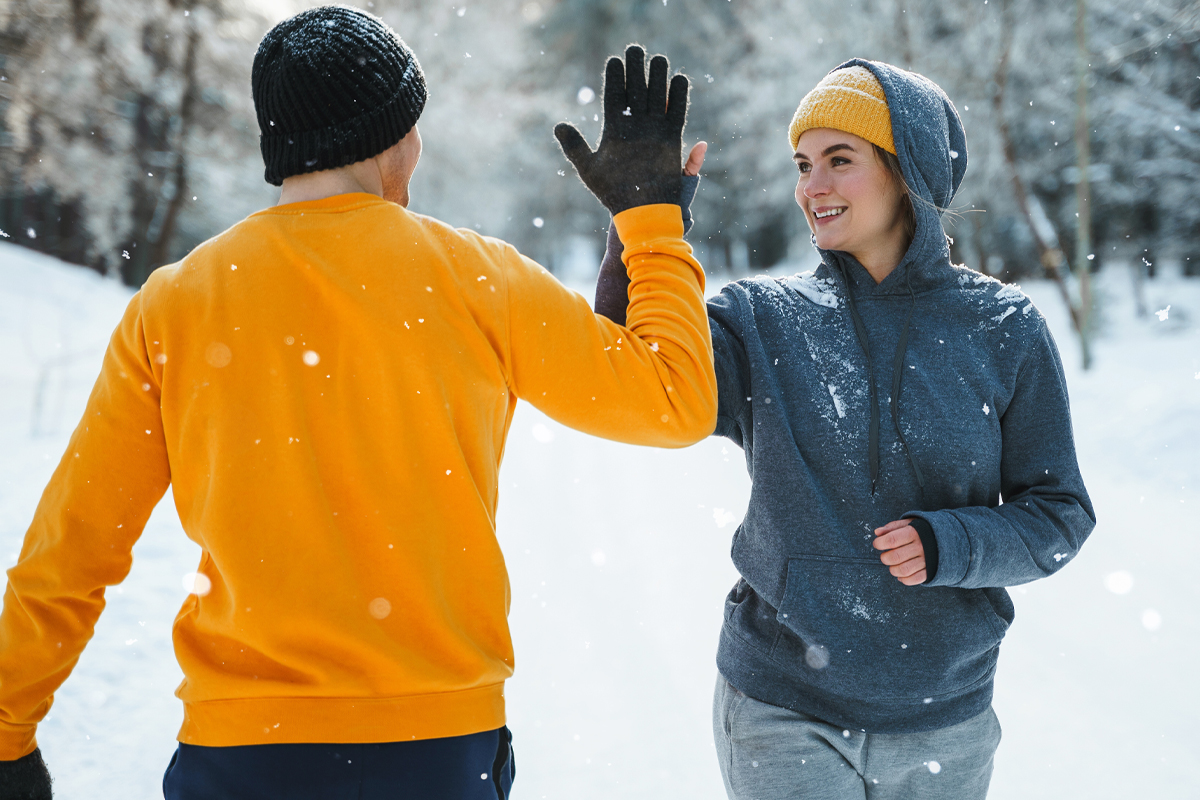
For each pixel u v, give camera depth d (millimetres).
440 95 21375
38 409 7926
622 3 31516
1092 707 3432
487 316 1411
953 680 1778
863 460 1808
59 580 1396
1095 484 7270
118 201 17547
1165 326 15039
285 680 1298
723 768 1896
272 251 1377
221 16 18031
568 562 5098
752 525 1868
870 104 1826
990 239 17781
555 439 9453
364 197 1427
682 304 1601
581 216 33344
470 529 1374
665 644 3967
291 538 1312
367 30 1452
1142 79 16016
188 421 1351
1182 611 4398
